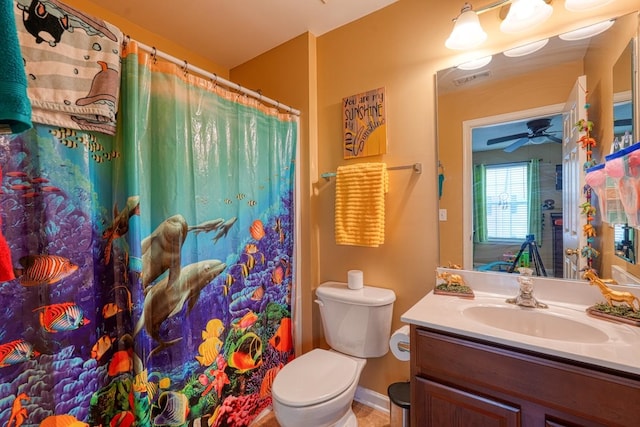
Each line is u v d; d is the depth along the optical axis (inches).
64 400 36.9
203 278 52.4
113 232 41.9
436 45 57.7
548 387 31.9
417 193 60.3
